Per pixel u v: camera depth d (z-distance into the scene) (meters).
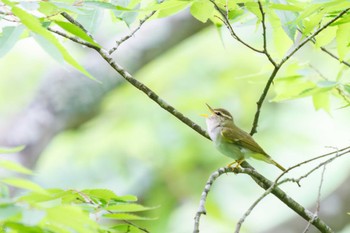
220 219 15.27
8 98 16.73
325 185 16.03
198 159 15.62
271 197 15.82
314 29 6.51
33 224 3.55
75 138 16.09
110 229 5.15
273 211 15.80
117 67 6.66
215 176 6.25
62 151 16.03
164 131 15.68
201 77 15.95
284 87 7.64
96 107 13.65
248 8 5.90
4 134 13.38
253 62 16.05
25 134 13.30
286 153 16.11
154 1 6.29
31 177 13.34
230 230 15.25
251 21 6.48
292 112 16.36
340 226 12.97
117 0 5.90
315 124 16.38
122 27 14.32
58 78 13.60
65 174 15.09
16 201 3.82
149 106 15.80
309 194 16.02
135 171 15.56
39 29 4.40
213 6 6.00
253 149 8.88
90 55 13.85
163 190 15.37
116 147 15.77
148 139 15.71
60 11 5.55
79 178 15.16
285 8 5.36
